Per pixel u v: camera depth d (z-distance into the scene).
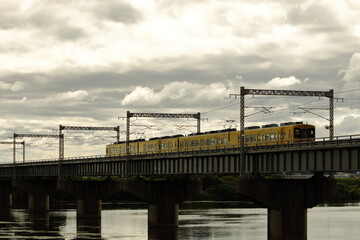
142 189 140.12
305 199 104.88
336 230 131.62
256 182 104.31
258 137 118.69
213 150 115.81
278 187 104.50
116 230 133.12
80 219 163.62
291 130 111.00
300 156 95.81
